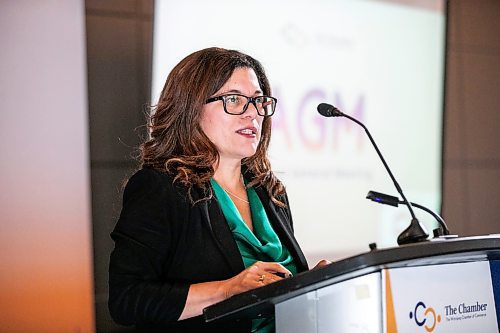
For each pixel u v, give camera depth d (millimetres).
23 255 3268
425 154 4207
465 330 1399
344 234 3963
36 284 3295
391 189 4105
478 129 4711
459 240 1307
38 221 3293
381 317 1282
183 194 1696
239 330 1646
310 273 1194
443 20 4254
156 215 1654
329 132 3898
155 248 1638
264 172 1948
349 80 3957
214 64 1800
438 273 1366
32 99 3279
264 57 3668
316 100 3850
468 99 4684
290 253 1847
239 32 3582
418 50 4180
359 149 4000
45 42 3301
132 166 3594
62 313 3346
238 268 1677
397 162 4113
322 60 3863
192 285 1574
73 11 3355
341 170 3943
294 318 1354
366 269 1224
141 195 1690
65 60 3340
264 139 1967
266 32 3674
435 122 4238
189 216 1686
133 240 1629
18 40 3250
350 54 3955
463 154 4660
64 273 3346
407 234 1459
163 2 3350
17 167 3254
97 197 3527
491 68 4762
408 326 1303
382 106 4070
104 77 3545
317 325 1331
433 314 1344
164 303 1547
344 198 3955
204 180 1732
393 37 4102
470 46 4695
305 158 3822
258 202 1882
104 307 3521
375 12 4035
